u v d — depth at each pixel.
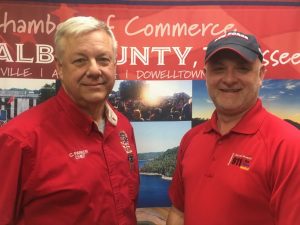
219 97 1.34
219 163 1.31
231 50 1.27
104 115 1.44
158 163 1.92
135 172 1.53
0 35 1.84
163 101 1.90
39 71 1.87
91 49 1.24
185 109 1.91
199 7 1.87
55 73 1.87
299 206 1.18
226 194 1.26
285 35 1.88
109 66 1.29
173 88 1.90
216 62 1.32
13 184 1.21
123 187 1.39
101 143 1.36
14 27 1.85
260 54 1.31
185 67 1.89
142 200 1.93
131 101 1.90
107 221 1.30
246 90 1.31
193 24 1.87
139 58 1.88
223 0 1.87
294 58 1.89
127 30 1.87
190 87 1.90
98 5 1.85
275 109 1.90
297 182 1.18
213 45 1.33
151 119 1.91
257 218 1.24
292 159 1.19
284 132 1.24
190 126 1.91
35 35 1.85
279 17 1.87
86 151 1.30
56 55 1.29
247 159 1.26
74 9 1.85
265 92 1.90
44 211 1.25
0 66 1.85
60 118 1.31
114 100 1.90
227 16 1.87
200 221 1.31
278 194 1.20
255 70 1.31
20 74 1.86
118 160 1.40
